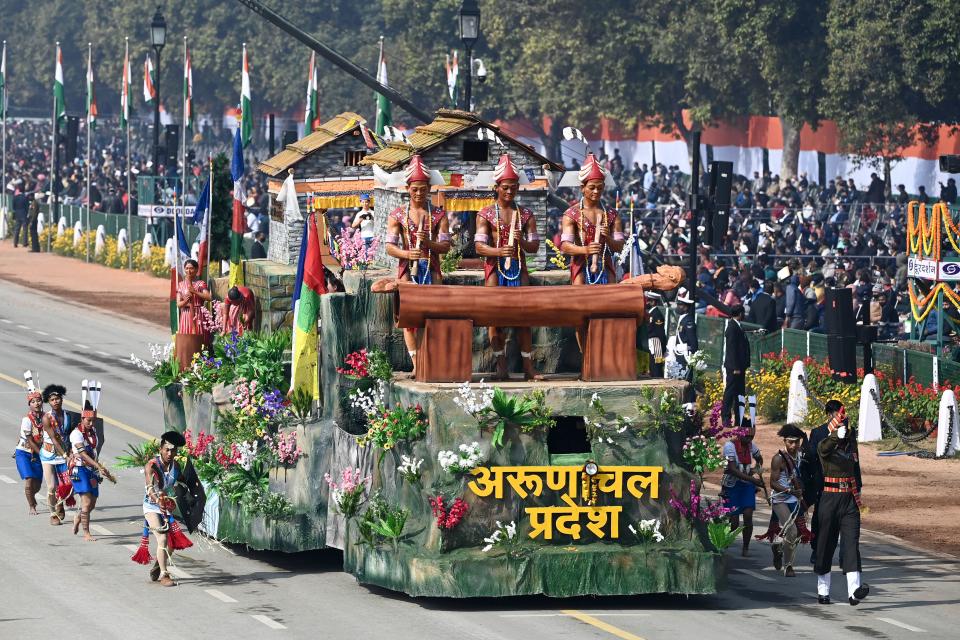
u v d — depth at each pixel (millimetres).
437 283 53906
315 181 65312
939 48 180125
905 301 112312
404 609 52031
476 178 57938
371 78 92438
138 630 49188
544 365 56188
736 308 87312
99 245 173875
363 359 55094
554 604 53031
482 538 51156
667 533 52156
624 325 52750
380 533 52500
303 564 58906
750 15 198625
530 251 53594
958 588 57219
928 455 82000
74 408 92125
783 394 92250
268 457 58688
